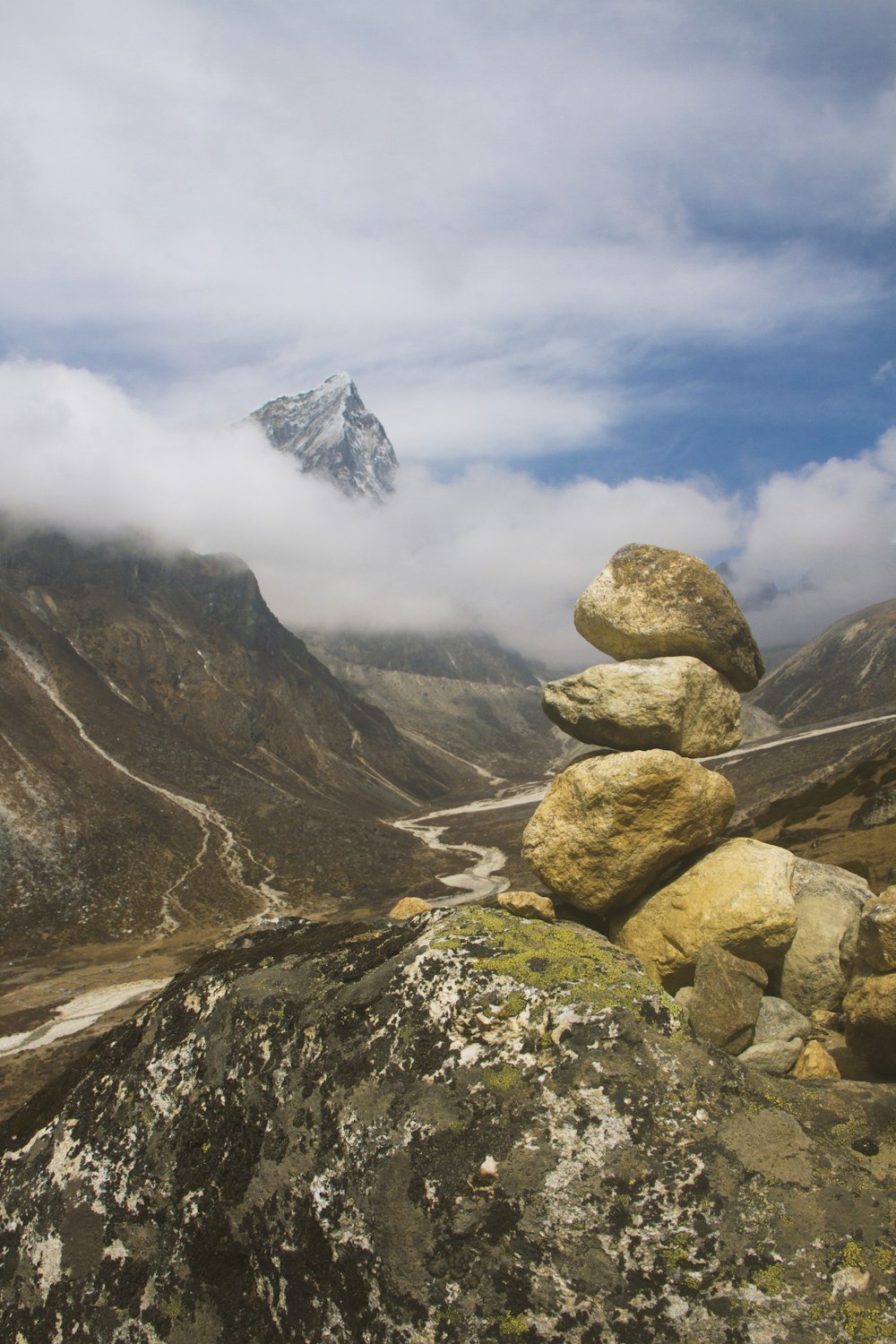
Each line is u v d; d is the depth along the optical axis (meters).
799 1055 11.36
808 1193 6.70
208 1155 8.45
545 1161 6.96
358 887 118.31
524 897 12.80
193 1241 8.06
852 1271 6.22
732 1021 11.48
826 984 12.98
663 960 12.83
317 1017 8.77
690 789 12.73
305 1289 7.21
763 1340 6.00
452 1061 7.78
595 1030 7.71
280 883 116.88
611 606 14.35
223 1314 7.64
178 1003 10.15
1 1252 8.97
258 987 9.48
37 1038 58.84
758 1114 7.29
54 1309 8.34
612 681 13.53
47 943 88.38
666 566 14.21
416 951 9.03
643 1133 7.05
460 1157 7.11
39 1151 9.58
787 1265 6.30
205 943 88.25
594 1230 6.62
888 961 11.70
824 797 61.53
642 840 12.84
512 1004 8.07
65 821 115.12
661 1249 6.47
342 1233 7.18
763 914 12.30
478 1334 6.40
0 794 114.06
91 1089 9.89
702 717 13.91
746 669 14.36
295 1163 7.79
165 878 110.06
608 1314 6.30
